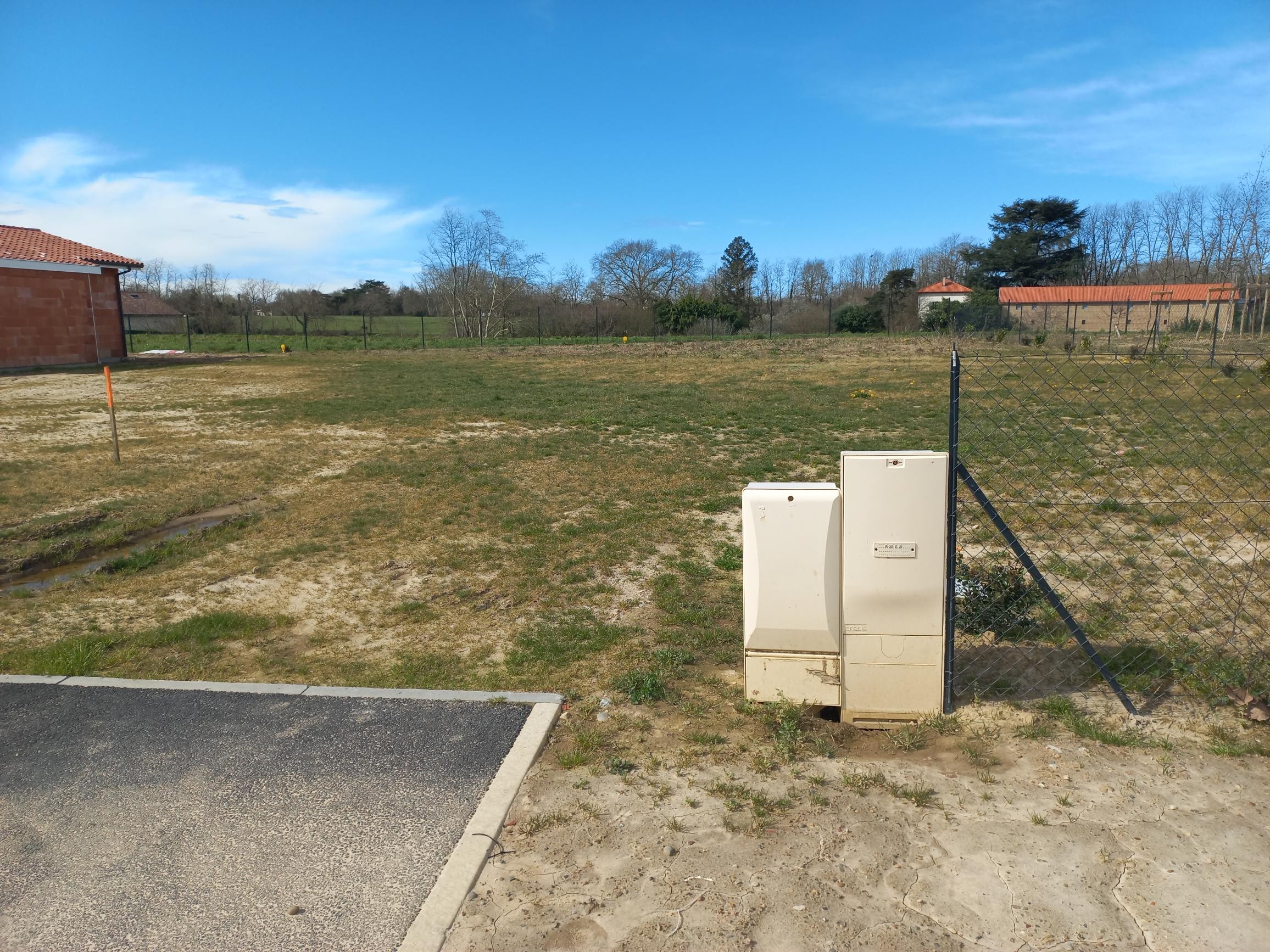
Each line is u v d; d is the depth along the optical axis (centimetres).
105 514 895
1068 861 297
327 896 290
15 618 608
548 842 316
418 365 2894
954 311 4488
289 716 425
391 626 581
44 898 292
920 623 398
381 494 975
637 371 2588
